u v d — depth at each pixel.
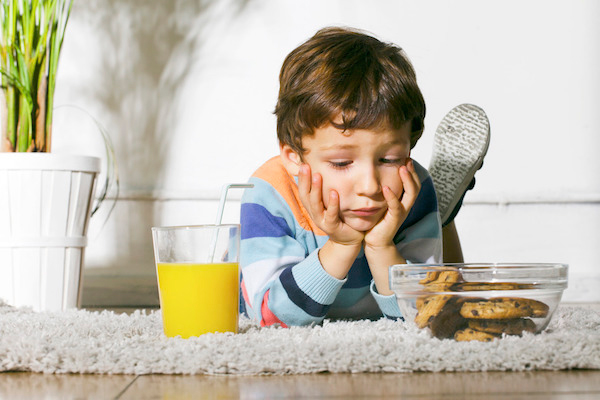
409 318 0.83
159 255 0.89
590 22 2.32
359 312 1.23
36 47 1.66
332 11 2.31
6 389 0.65
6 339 0.77
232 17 2.31
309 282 1.01
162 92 2.31
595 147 2.32
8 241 1.58
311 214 0.99
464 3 2.31
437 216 1.20
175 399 0.60
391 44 1.08
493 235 2.30
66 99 2.30
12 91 1.64
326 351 0.72
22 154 1.57
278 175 1.17
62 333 0.90
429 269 0.80
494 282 0.79
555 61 2.32
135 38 2.31
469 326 0.78
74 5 2.30
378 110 0.93
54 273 1.60
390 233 0.99
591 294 2.25
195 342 0.78
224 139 2.31
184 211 2.29
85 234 1.67
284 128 1.04
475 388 0.62
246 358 0.70
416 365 0.70
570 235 2.30
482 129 1.57
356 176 0.95
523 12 2.32
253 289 1.09
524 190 2.32
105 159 2.29
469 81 2.31
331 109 0.93
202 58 2.31
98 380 0.69
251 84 2.31
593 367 0.71
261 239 1.12
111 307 2.17
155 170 2.30
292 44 2.31
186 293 0.86
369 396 0.59
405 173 0.97
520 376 0.68
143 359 0.72
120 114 2.31
